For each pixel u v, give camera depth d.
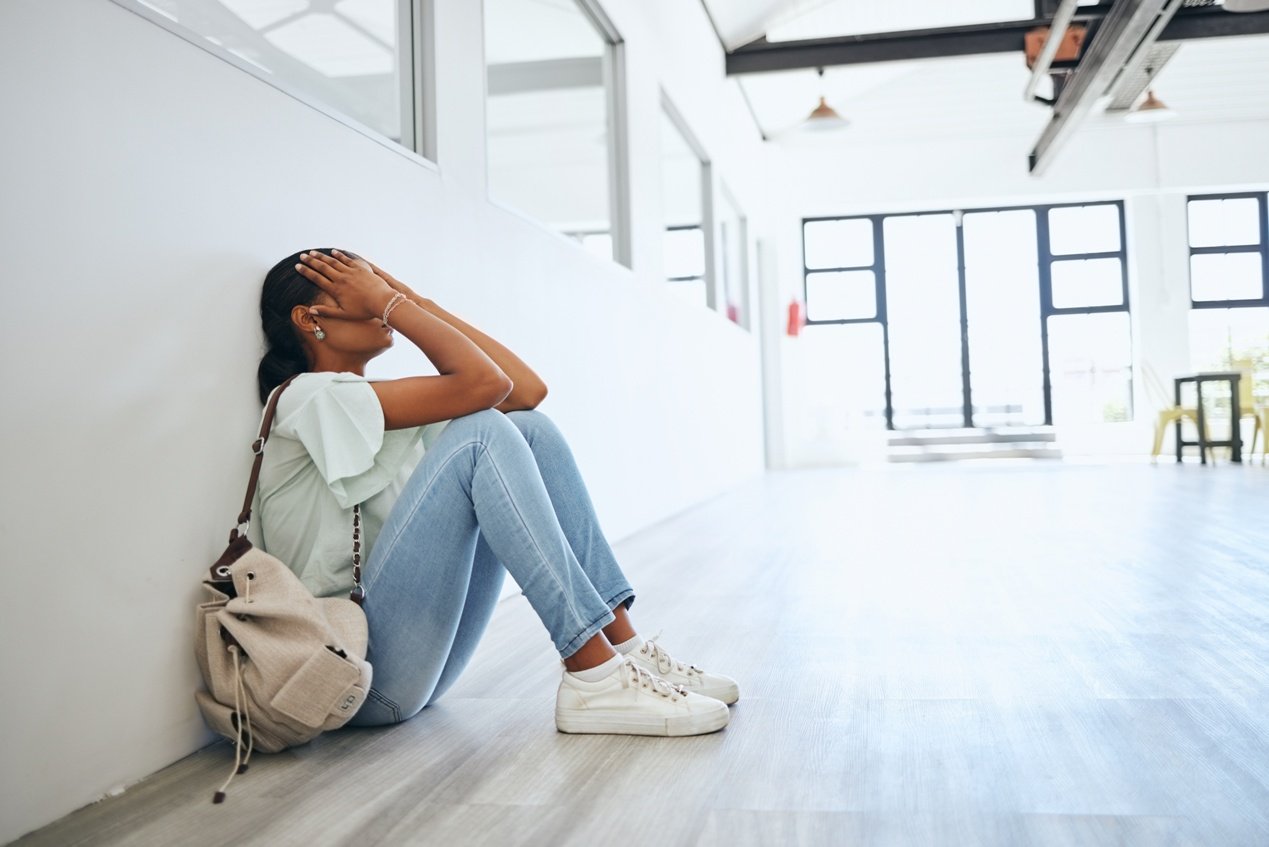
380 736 1.74
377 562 1.63
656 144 5.70
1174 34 8.08
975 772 1.48
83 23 1.44
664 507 5.75
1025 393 12.24
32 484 1.34
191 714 1.65
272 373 1.81
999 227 12.29
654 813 1.35
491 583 1.81
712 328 7.64
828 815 1.32
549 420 1.84
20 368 1.33
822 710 1.83
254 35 1.97
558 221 4.07
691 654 2.34
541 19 3.94
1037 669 2.09
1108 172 11.52
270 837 1.30
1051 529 4.60
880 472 10.09
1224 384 11.59
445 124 2.84
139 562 1.53
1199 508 5.33
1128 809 1.31
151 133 1.57
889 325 12.49
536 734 1.74
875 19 8.98
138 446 1.53
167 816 1.38
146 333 1.55
